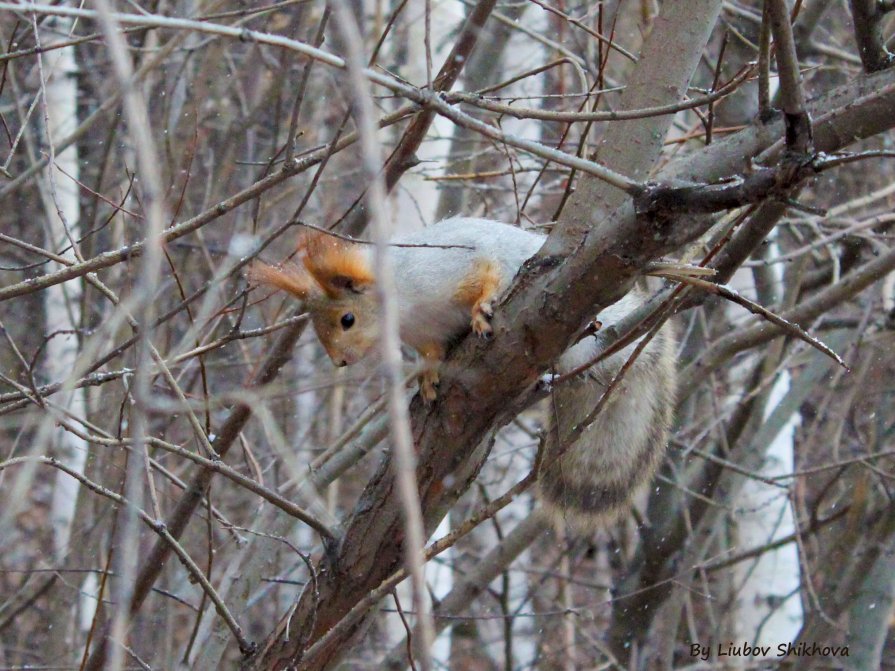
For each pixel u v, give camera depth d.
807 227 12.09
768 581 13.08
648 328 5.92
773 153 4.96
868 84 5.09
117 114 11.43
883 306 12.23
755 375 12.12
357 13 13.55
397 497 6.27
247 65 14.85
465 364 5.86
